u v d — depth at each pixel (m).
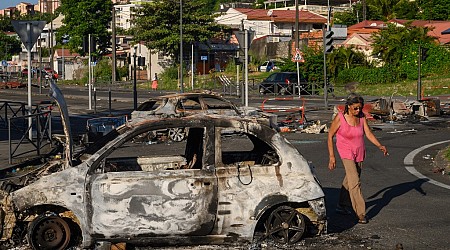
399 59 50.75
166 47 65.19
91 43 30.47
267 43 75.31
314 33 74.94
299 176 7.61
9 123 14.24
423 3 79.50
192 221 7.25
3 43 110.12
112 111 30.30
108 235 7.16
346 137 8.86
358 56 52.53
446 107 31.20
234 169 7.45
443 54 49.75
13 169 13.66
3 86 53.53
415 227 8.76
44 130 16.27
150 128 7.44
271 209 7.64
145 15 67.00
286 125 22.73
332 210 9.84
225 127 7.52
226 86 45.66
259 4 117.00
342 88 44.97
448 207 10.07
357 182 8.88
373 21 74.56
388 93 42.62
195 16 65.12
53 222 7.34
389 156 16.00
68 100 38.22
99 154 7.30
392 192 11.36
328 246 7.71
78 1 78.25
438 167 14.10
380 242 7.96
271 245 7.64
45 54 96.50
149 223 7.19
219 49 72.12
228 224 7.36
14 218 7.39
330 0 108.94
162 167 8.81
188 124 7.46
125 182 7.19
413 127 23.06
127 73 68.88
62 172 7.23
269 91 42.91
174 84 56.12
